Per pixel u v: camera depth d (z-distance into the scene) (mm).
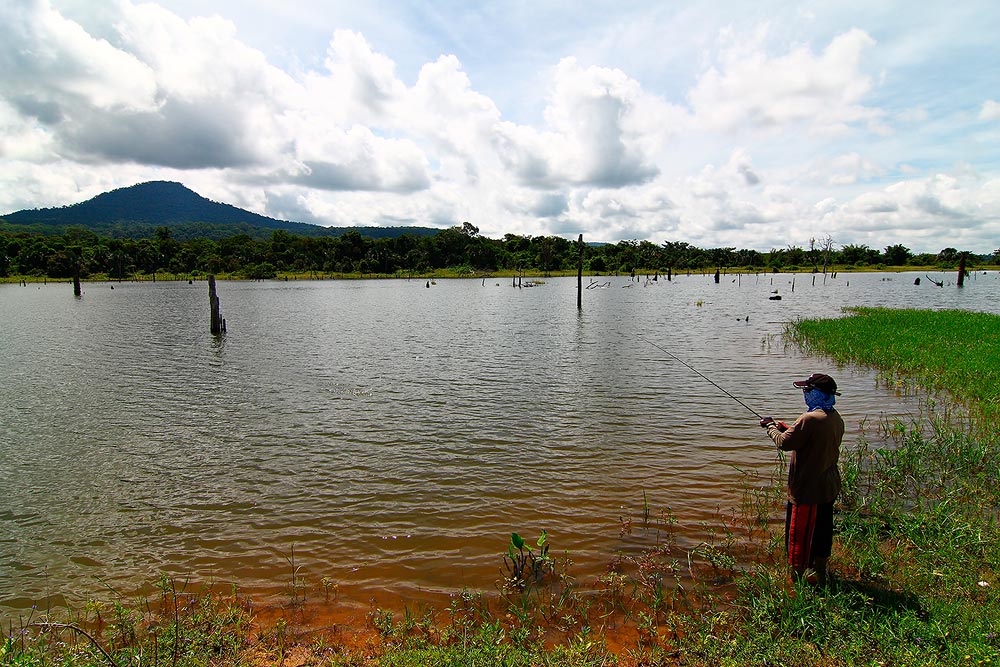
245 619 5328
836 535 6457
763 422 6086
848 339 22469
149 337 28156
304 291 80062
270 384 16609
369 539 7023
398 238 165625
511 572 6164
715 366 18828
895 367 17234
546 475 9031
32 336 28547
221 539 7121
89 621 5406
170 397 14984
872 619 4645
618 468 9281
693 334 28062
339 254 153000
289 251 154875
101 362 20688
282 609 5570
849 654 4211
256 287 92875
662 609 5312
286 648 4895
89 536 7254
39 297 65250
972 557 5676
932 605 4852
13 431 11898
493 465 9562
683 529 7035
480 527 7281
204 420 12672
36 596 5922
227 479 9125
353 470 9445
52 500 8383
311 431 11742
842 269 152250
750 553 6336
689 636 4734
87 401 14578
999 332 22938
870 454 9297
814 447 5270
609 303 52906
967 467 8312
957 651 4062
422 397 14750
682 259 163250
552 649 4754
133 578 6258
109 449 10680
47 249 130875
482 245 167250
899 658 4102
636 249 170000
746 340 25344
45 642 5008
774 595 5211
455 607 5523
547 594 5676
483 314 42031
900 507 7164
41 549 6941
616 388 15586
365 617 5414
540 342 25797
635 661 4531
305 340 26984
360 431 11703
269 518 7676
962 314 31391
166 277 128875
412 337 28016
